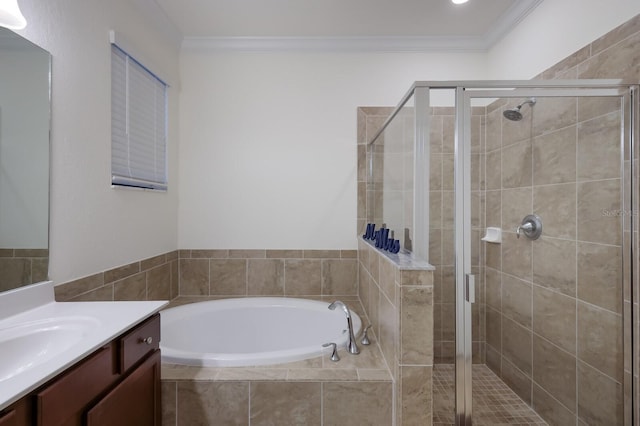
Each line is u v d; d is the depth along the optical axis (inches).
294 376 50.4
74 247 52.8
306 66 92.4
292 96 92.5
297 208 93.0
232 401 49.4
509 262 55.1
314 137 92.7
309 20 81.7
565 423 55.0
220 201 92.7
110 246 62.2
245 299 87.6
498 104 53.8
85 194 55.2
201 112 92.2
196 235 92.7
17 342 36.0
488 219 54.7
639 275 51.2
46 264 47.3
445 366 55.3
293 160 92.7
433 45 90.7
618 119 52.7
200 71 92.1
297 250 93.2
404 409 47.3
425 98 54.1
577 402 54.9
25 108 44.1
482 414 55.0
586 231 54.7
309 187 93.0
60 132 49.7
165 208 85.0
